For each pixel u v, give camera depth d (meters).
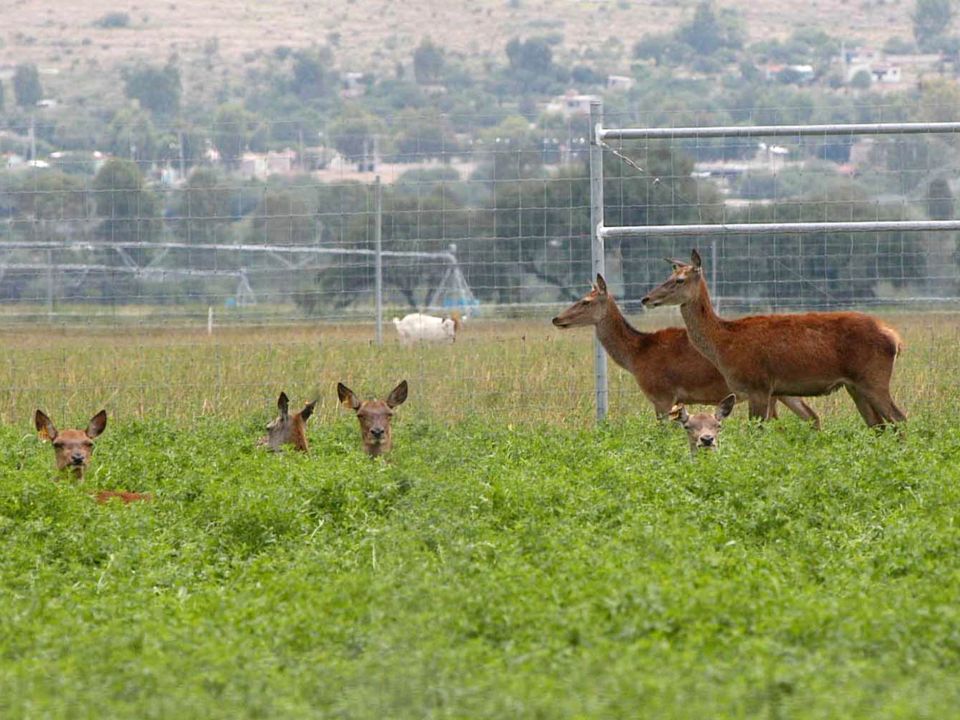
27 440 46.44
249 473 37.28
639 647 21.38
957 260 69.56
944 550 27.59
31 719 18.92
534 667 21.08
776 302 63.22
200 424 50.44
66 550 30.14
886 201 59.38
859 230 51.34
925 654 21.44
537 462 39.03
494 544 29.09
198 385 56.22
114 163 75.56
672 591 23.58
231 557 30.62
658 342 51.97
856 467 35.41
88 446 40.16
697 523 30.95
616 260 76.25
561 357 59.91
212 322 74.81
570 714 18.64
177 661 21.47
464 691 19.69
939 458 38.44
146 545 30.08
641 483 34.53
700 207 66.75
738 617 23.08
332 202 85.81
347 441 46.78
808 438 43.78
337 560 28.67
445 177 101.50
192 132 123.94
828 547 29.22
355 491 34.19
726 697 19.00
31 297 72.75
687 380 51.34
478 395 54.91
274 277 82.31
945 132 51.00
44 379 58.09
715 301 64.94
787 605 23.62
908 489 33.44
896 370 54.50
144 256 76.69
